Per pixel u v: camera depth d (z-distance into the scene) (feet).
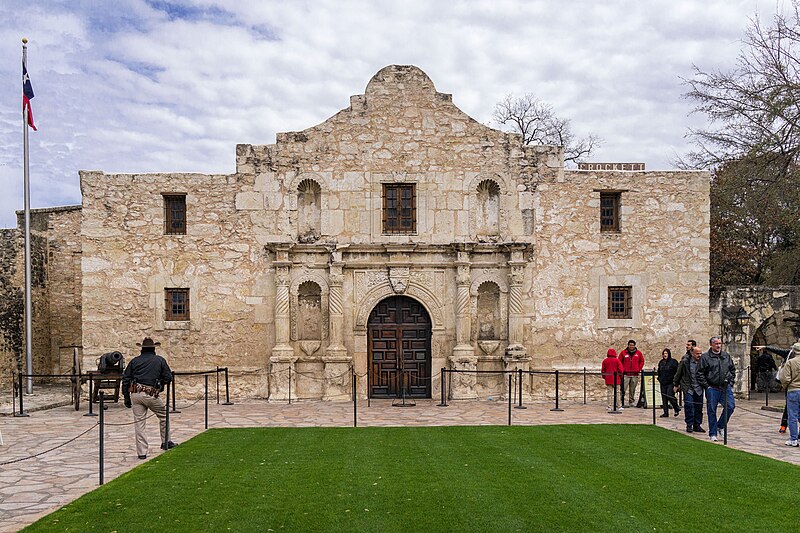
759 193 84.12
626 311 69.41
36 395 72.08
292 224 68.03
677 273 69.36
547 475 34.37
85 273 67.15
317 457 38.88
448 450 40.88
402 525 26.68
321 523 26.89
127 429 50.01
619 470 35.50
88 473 35.91
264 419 54.90
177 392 67.15
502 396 67.21
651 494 30.86
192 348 67.46
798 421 45.50
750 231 100.01
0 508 29.48
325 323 67.77
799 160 79.92
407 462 37.42
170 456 39.24
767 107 78.13
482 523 26.91
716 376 44.70
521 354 66.64
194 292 67.56
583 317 68.64
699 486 32.24
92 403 63.93
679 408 57.11
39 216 88.84
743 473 34.86
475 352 68.54
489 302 69.67
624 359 62.64
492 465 36.65
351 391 66.80
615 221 70.38
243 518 27.45
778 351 52.37
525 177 68.90
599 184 69.26
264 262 67.82
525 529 26.27
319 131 68.44
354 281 68.03
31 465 37.83
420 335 68.85
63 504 30.01
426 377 68.64
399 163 68.44
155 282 67.56
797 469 35.81
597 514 27.99
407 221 68.85
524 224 68.80
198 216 67.87
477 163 68.85
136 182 67.82
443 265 68.13
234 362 67.51
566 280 68.69
